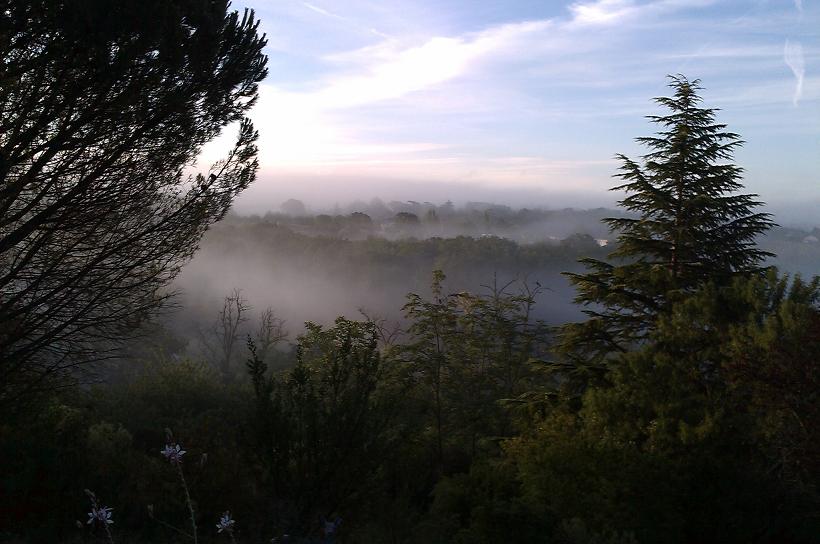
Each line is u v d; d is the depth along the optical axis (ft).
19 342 28.91
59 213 26.94
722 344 34.19
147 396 58.80
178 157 28.76
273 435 23.06
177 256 31.27
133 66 24.66
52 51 23.57
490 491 27.71
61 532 23.27
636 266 50.42
